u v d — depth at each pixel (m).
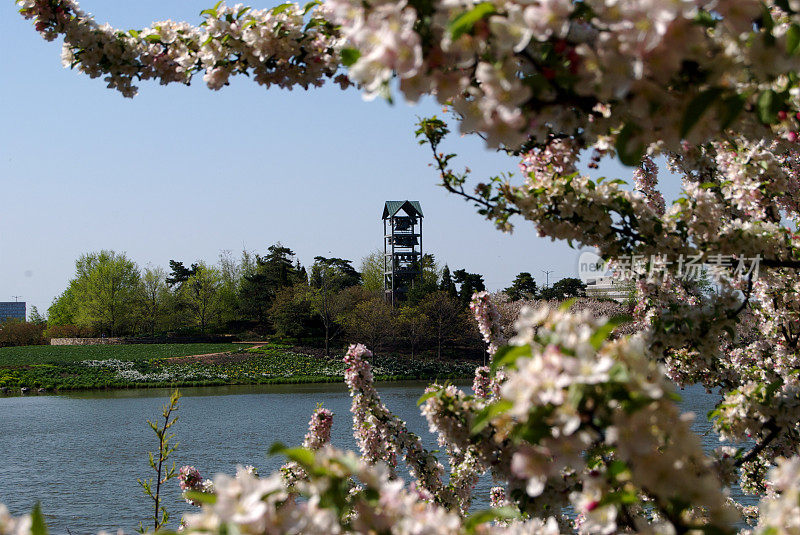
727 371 5.81
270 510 1.70
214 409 29.97
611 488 2.08
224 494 1.68
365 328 57.25
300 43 3.98
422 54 1.91
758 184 4.80
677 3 1.68
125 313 70.62
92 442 21.30
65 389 40.19
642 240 4.03
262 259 86.56
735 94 1.99
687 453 1.75
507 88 1.85
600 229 3.95
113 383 41.53
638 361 1.75
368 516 1.84
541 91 1.96
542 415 1.70
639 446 1.68
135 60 4.52
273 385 43.88
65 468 17.39
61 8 4.45
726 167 5.03
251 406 30.94
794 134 3.20
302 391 38.94
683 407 17.38
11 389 39.72
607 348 1.76
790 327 5.51
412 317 56.66
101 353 57.16
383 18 1.84
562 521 3.89
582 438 1.71
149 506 13.52
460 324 56.59
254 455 18.83
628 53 1.78
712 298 4.06
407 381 45.88
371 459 5.73
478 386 6.02
